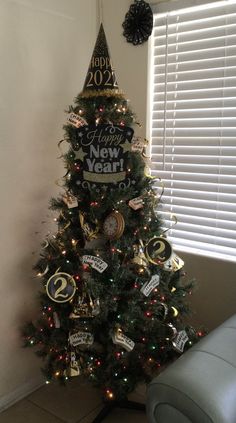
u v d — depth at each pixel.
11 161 1.93
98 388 1.98
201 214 2.15
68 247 1.83
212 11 1.96
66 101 2.16
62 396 2.17
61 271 1.81
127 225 1.76
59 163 2.16
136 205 1.75
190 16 2.03
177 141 2.18
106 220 1.74
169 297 1.84
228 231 2.07
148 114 2.24
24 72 1.92
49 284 1.75
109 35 2.28
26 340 2.00
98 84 1.77
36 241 2.11
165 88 2.17
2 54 1.81
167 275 1.84
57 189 2.18
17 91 1.90
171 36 2.11
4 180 1.91
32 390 2.21
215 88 2.01
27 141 1.99
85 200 1.83
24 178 2.00
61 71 2.10
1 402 2.07
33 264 2.12
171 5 2.05
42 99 2.03
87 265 1.73
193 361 1.30
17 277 2.05
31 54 1.94
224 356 1.32
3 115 1.86
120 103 1.80
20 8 1.85
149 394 1.27
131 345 1.70
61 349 1.88
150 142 2.27
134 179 1.79
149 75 2.20
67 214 1.85
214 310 2.13
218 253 2.12
